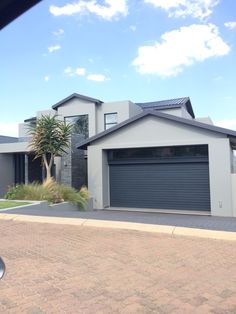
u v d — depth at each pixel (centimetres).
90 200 1738
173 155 1667
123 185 1775
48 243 755
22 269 579
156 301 455
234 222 975
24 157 2298
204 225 904
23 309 429
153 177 1708
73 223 953
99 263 613
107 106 2445
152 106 2752
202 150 1609
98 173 1773
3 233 855
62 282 520
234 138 1555
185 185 1638
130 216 1105
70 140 1869
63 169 1902
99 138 1773
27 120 2636
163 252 684
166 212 1603
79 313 420
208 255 664
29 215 1066
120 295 473
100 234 840
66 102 2547
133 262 619
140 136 1694
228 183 1516
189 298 466
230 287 505
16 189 1552
